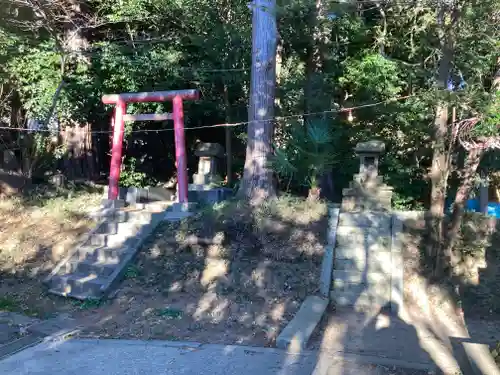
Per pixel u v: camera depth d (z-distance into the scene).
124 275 7.98
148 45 13.20
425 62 9.68
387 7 10.55
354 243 8.45
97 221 9.71
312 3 11.27
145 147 17.44
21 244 9.23
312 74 12.59
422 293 7.79
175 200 11.68
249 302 7.12
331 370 5.07
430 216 8.35
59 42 11.95
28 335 6.27
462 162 10.38
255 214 8.83
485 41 8.56
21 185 12.49
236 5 12.53
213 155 11.45
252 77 9.98
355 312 7.32
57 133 13.45
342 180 14.26
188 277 7.79
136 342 5.96
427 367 5.18
